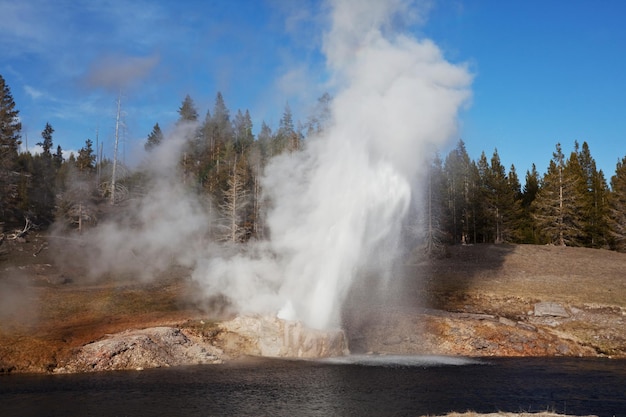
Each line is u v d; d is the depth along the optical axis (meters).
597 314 38.12
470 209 82.06
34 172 77.75
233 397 19.20
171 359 26.55
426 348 32.69
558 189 74.31
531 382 22.88
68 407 17.42
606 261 59.28
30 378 22.47
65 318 32.75
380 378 23.36
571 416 15.73
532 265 57.47
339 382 22.33
